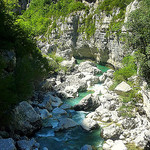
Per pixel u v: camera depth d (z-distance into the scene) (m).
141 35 17.83
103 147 15.28
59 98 26.59
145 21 17.66
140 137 15.85
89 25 48.78
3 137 14.78
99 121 19.98
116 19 40.19
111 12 42.09
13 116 16.36
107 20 42.44
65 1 64.06
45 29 61.94
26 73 18.83
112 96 24.73
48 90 29.11
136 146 15.29
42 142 16.34
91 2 51.84
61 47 53.38
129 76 29.00
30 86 19.27
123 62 34.38
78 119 20.83
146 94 20.80
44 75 28.30
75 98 27.72
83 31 50.50
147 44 18.31
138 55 19.72
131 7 32.38
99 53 46.16
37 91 26.73
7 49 20.00
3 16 22.12
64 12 57.16
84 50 51.53
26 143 14.53
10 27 23.64
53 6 70.00
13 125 16.23
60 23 55.59
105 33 42.31
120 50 36.09
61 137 17.22
